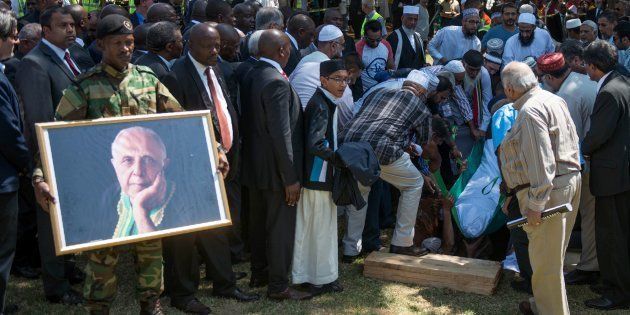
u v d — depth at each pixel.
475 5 8.62
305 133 4.73
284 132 4.44
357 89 7.29
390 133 5.22
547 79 5.23
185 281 4.50
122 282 5.10
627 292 4.72
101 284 3.79
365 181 4.61
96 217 3.51
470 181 5.82
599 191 4.66
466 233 5.55
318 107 4.64
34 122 4.35
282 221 4.67
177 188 3.73
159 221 3.65
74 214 3.47
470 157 6.03
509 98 4.33
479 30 10.24
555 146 4.16
